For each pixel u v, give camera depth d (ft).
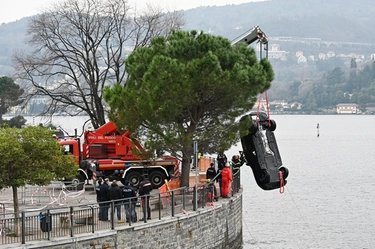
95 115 195.83
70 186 128.36
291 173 328.29
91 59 211.20
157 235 104.17
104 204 101.81
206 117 129.18
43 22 199.82
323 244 160.15
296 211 207.10
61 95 195.00
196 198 114.83
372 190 262.88
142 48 129.49
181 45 124.88
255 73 122.72
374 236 170.71
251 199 230.07
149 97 118.21
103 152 147.02
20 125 321.52
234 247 133.28
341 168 360.89
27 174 95.91
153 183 144.66
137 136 127.13
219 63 120.47
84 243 92.58
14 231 92.17
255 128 131.85
